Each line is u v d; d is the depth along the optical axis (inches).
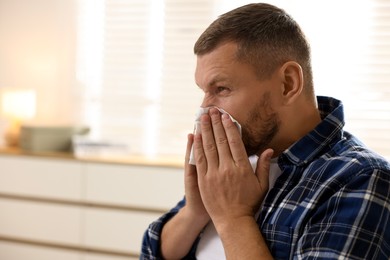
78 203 113.2
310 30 110.2
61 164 114.0
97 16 127.7
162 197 107.0
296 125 40.4
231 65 38.7
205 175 39.8
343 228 33.8
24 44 133.8
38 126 120.2
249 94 38.9
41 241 116.3
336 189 36.0
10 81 135.5
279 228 37.3
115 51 126.9
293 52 39.9
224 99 39.8
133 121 126.3
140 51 125.0
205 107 40.8
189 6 120.4
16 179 117.4
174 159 115.9
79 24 129.3
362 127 106.9
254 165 42.5
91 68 129.0
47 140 119.9
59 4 130.5
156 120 124.3
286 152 39.8
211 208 39.2
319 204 36.2
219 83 39.3
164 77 123.3
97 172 111.4
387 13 104.8
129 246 109.7
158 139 124.3
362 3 106.4
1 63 135.6
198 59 40.7
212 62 39.3
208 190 39.4
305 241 35.0
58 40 131.2
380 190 34.8
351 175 35.9
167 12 122.2
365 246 33.4
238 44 38.6
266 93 39.1
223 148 39.4
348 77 107.8
